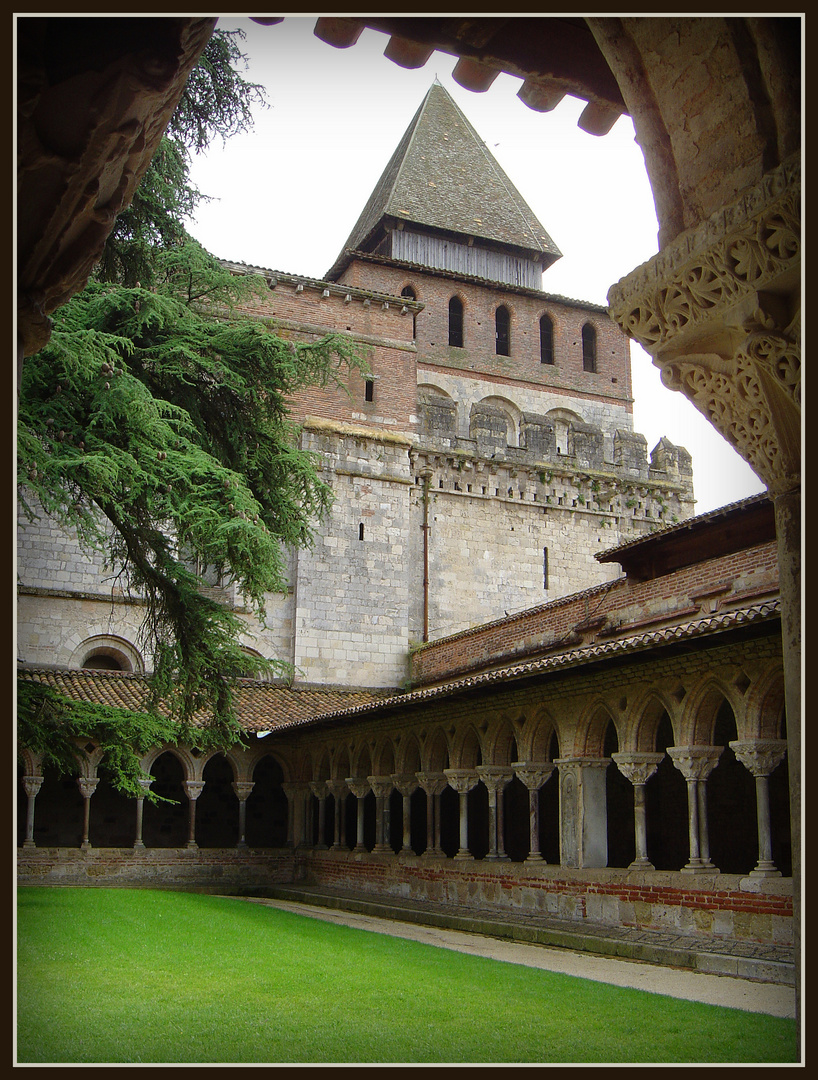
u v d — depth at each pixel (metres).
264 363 18.91
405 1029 7.79
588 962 12.73
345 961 11.70
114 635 28.20
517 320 40.50
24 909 15.56
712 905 12.90
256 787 29.56
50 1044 6.90
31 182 5.34
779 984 10.75
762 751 12.62
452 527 33.03
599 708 15.92
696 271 5.23
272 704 27.97
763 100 5.00
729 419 5.43
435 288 39.22
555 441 35.56
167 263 18.59
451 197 43.06
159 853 25.08
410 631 31.78
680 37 5.37
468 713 19.47
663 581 20.38
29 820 23.67
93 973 10.12
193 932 14.00
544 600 33.69
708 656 13.50
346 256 37.75
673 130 5.52
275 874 26.03
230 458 19.20
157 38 5.37
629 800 22.30
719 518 19.44
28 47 4.98
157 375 18.64
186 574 18.27
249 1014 8.28
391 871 21.66
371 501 31.83
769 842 12.46
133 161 6.01
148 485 16.39
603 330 42.16
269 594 30.11
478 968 11.38
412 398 33.38
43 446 15.32
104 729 17.55
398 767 22.09
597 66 6.75
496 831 18.64
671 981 11.02
